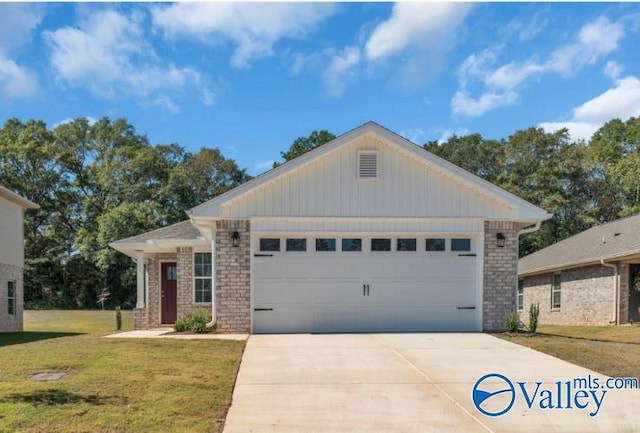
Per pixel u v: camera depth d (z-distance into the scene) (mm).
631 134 40031
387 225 12633
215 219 12422
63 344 10039
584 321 20000
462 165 40156
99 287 38531
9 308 18516
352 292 12594
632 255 16812
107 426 5316
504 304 12688
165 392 6625
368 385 7387
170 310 17188
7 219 18422
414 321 12633
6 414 5574
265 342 10789
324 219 12500
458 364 8727
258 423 5781
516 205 12695
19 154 37875
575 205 35000
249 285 12336
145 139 43219
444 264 12805
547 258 23547
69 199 39469
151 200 38031
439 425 5809
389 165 12672
